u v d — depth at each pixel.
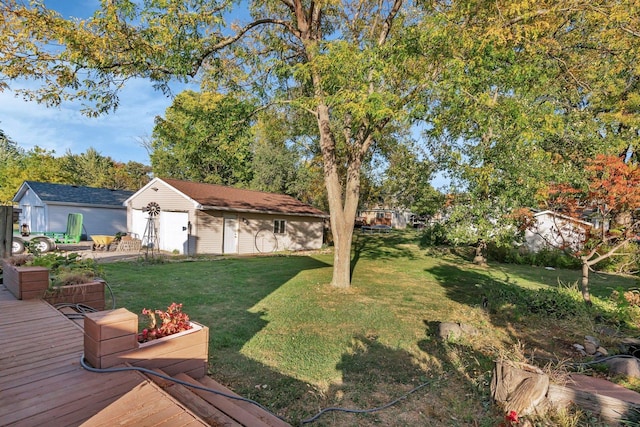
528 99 7.15
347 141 9.10
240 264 11.71
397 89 7.22
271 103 7.91
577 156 8.68
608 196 6.18
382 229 33.59
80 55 4.93
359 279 9.67
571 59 7.60
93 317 2.47
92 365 2.45
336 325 5.55
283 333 5.10
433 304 7.13
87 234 18.77
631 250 8.82
